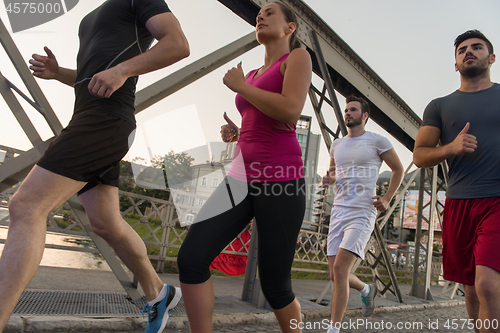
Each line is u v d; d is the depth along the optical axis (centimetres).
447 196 184
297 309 134
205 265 122
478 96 177
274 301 130
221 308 268
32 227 109
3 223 280
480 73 180
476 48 179
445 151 166
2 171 178
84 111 130
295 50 134
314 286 500
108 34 139
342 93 448
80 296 229
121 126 134
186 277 121
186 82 237
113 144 132
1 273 102
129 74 122
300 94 124
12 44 178
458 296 645
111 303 225
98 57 136
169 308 178
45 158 117
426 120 197
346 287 237
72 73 173
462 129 177
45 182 114
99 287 266
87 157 124
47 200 114
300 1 363
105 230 161
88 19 154
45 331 168
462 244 174
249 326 249
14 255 104
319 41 395
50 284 250
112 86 117
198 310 121
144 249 170
